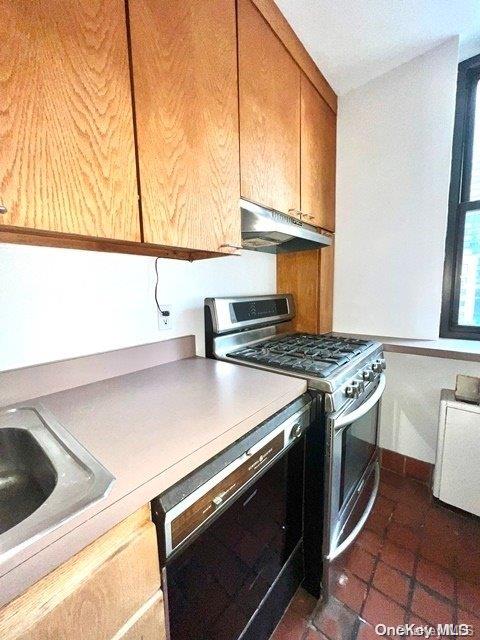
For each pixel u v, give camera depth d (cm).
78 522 42
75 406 79
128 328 112
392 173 171
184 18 82
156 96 76
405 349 157
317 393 99
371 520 148
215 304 134
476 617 103
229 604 76
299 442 100
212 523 67
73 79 60
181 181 84
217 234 97
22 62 54
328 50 145
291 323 192
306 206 151
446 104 151
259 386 94
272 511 90
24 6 53
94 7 63
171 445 59
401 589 114
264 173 118
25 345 86
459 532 140
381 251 179
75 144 61
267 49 116
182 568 60
